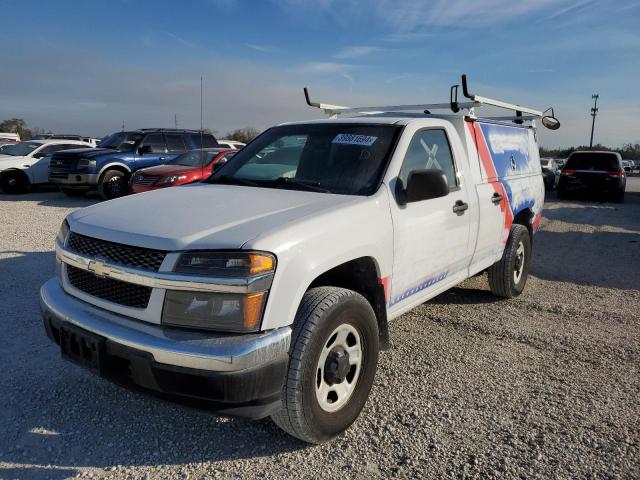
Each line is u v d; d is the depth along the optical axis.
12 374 3.81
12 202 14.01
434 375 4.01
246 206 3.21
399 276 3.68
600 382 3.95
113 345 2.71
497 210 5.07
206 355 2.50
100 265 2.85
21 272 6.48
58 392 3.59
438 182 3.41
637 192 26.14
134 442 3.07
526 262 6.11
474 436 3.20
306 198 3.42
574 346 4.64
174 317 2.64
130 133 15.25
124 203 3.41
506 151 5.55
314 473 2.83
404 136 3.90
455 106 4.70
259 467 2.87
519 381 3.94
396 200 3.63
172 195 3.60
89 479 2.74
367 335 3.24
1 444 3.00
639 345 4.70
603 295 6.34
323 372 2.99
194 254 2.62
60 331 2.98
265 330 2.64
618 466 2.93
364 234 3.25
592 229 11.77
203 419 3.33
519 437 3.20
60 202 14.16
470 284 6.59
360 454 3.00
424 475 2.83
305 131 4.33
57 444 3.02
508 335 4.88
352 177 3.70
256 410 2.65
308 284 2.84
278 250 2.69
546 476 2.83
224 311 2.59
